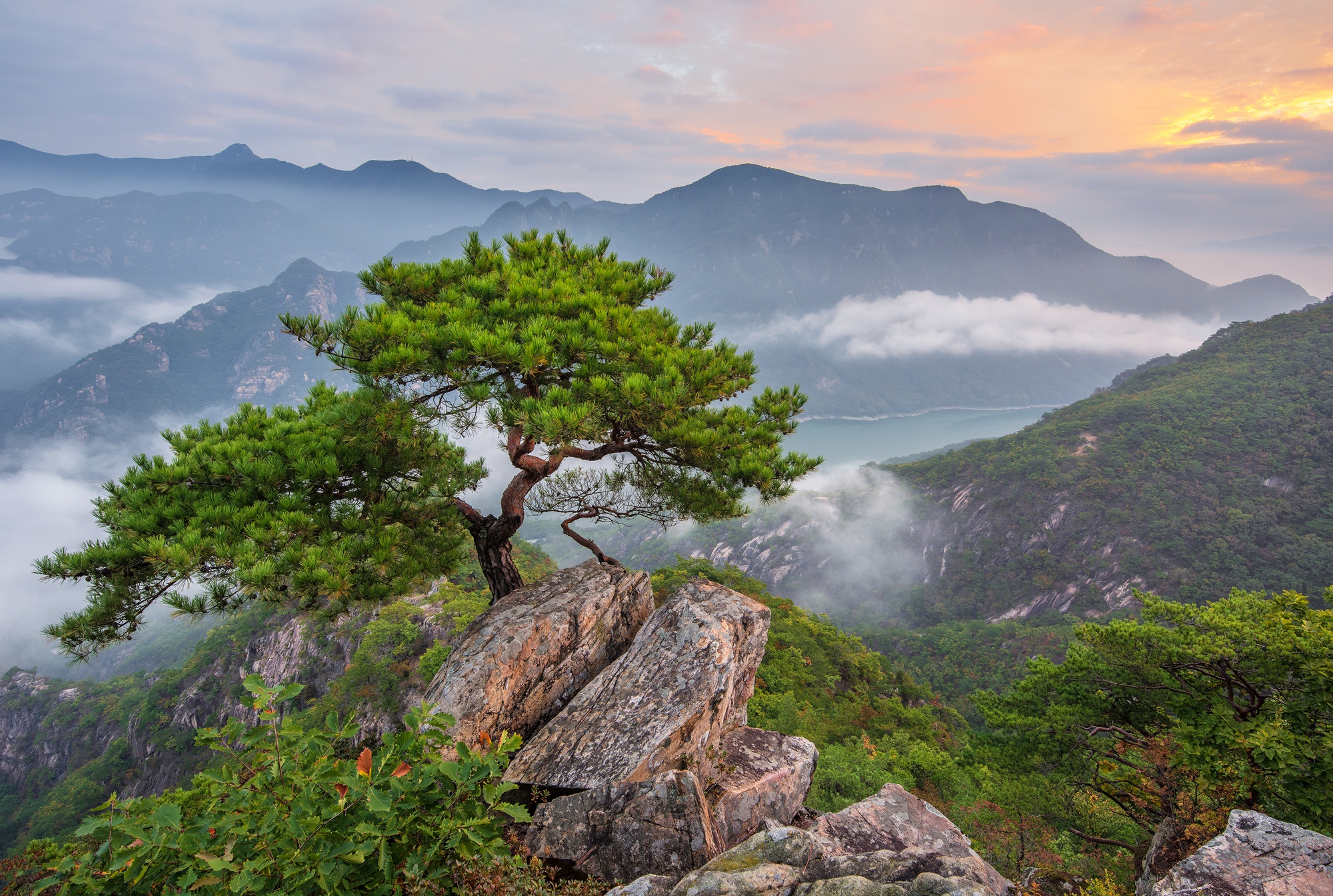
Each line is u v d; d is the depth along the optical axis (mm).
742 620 9539
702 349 11133
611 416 9578
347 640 69688
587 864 6434
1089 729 16781
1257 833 5293
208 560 8195
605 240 12938
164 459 9461
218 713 90938
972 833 17844
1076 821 18000
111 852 3803
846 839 6996
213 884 3492
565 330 9414
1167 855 12086
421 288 10375
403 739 4324
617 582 10875
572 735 8156
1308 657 12953
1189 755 13234
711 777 8031
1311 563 181250
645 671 8797
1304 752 11906
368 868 3920
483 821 4055
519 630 9500
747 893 5000
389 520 10242
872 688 71250
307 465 8961
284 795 3949
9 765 147875
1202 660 14180
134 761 102688
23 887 4973
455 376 8719
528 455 10438
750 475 9805
